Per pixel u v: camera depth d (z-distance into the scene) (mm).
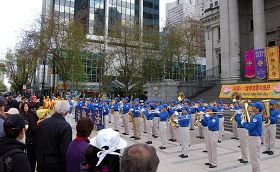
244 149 10055
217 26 43406
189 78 39719
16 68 46656
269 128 11758
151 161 2100
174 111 14586
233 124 15469
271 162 10172
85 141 4230
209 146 9516
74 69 34656
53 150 4410
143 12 68438
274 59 24750
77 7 57219
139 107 15680
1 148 3199
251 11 37594
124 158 2146
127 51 38125
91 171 3100
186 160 10344
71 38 33250
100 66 40469
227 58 32312
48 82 48969
